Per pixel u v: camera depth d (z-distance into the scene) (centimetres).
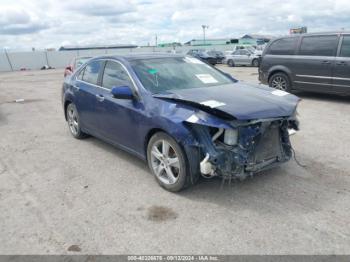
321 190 418
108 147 615
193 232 339
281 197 403
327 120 762
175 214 373
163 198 411
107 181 466
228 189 425
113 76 525
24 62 4316
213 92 442
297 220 353
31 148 630
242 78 1758
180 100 402
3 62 4181
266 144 404
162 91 454
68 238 336
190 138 381
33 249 321
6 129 791
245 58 2800
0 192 444
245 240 323
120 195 423
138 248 318
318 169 482
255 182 443
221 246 316
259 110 379
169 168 420
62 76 2672
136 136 465
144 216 372
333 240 318
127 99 459
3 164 550
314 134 654
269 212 370
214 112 371
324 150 561
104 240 331
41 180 479
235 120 364
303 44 1005
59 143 654
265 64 1106
